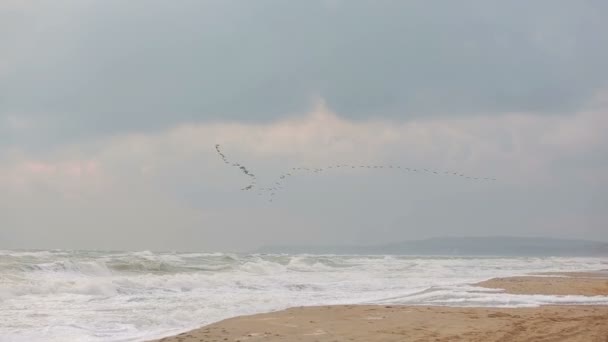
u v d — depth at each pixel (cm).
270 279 2430
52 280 1927
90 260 2623
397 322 1228
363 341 1014
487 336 1057
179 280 2064
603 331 1115
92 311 1378
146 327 1175
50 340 1022
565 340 1020
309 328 1152
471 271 3497
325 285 2238
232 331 1118
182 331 1127
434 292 1986
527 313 1383
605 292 2072
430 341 1010
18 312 1336
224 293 1870
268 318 1288
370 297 1819
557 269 4100
